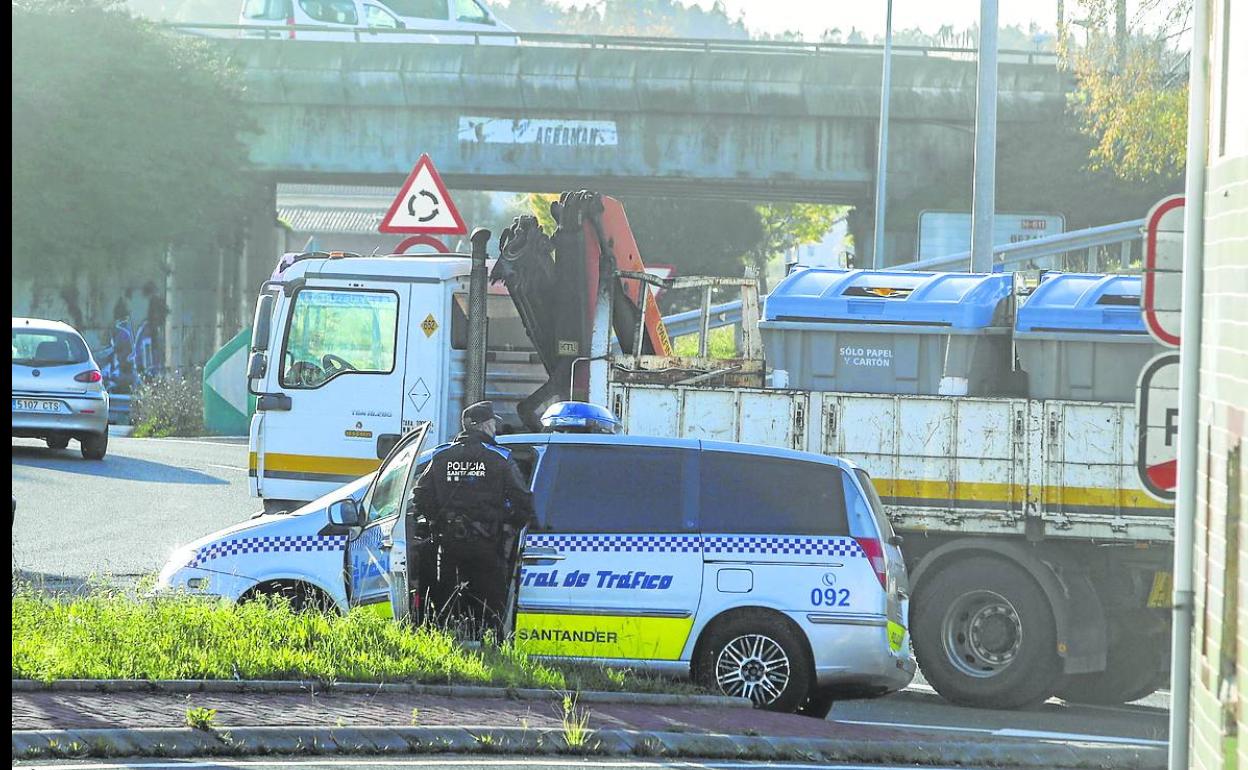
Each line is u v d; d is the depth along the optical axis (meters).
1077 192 156.62
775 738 28.91
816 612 32.94
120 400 132.38
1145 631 37.56
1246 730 19.92
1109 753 30.14
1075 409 36.94
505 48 154.12
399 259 45.44
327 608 34.44
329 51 156.12
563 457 34.03
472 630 33.25
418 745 26.62
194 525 59.00
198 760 24.62
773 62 153.62
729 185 162.88
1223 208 21.59
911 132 156.75
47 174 152.62
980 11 67.44
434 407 45.09
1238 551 20.45
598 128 155.38
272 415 45.62
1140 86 115.38
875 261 135.88
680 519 33.50
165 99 153.88
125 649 30.27
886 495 37.56
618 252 45.75
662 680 33.06
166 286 165.75
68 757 24.09
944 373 39.97
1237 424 20.64
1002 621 37.16
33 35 153.62
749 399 38.34
